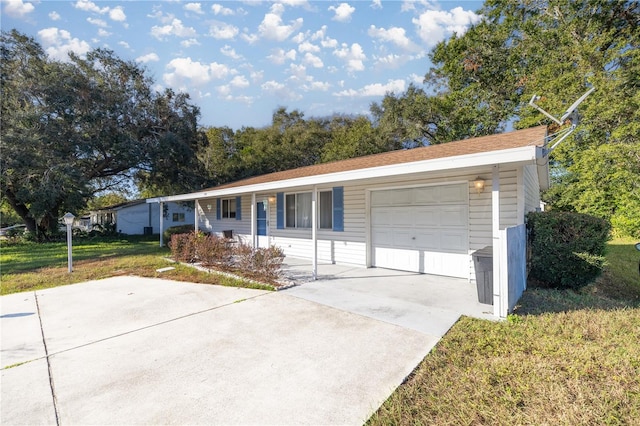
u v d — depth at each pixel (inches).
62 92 611.8
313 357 133.5
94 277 312.3
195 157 819.4
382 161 305.3
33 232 707.4
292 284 256.7
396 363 126.4
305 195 392.8
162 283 277.3
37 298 236.2
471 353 132.6
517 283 199.3
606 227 234.2
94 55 709.9
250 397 107.0
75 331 169.3
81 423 96.0
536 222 246.7
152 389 113.0
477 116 741.3
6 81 589.0
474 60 713.0
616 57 480.7
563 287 244.8
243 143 1264.8
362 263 332.5
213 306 207.0
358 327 164.4
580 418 91.0
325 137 1164.5
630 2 538.3
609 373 113.5
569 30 575.2
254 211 353.1
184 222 1072.8
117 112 700.7
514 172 230.1
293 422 94.5
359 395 106.7
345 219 347.9
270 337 155.3
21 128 565.6
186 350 143.3
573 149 505.7
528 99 588.7
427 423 92.9
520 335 147.4
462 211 265.6
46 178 584.7
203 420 96.0
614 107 437.7
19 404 105.7
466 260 264.1
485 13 733.3
